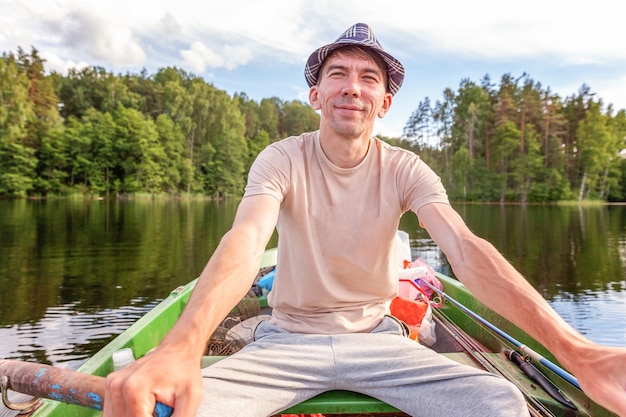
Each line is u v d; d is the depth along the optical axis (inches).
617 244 502.3
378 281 58.0
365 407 49.3
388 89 62.1
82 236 516.1
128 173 1868.8
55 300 236.5
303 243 56.1
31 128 1722.4
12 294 247.8
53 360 160.2
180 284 272.7
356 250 56.7
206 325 36.9
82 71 2512.3
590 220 920.9
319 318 56.7
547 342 39.8
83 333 187.5
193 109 2384.4
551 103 2076.8
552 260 392.8
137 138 1854.1
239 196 2191.2
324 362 49.4
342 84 54.7
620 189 1966.0
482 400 42.0
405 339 53.0
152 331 84.3
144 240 482.3
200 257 369.4
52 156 1727.4
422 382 46.4
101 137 1790.1
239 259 44.1
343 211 56.6
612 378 34.6
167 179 1946.4
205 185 2148.1
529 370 65.9
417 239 527.2
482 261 47.3
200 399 31.5
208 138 2411.4
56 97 2066.9
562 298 259.1
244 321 95.5
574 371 37.0
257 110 3292.3
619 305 241.0
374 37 57.3
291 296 57.1
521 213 1203.9
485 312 96.9
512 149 1927.9
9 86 1660.9
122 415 29.5
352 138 54.9
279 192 55.1
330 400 49.5
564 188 1862.7
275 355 49.7
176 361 32.1
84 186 1784.0
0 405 67.3
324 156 56.8
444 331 93.0
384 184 58.1
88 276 294.0
